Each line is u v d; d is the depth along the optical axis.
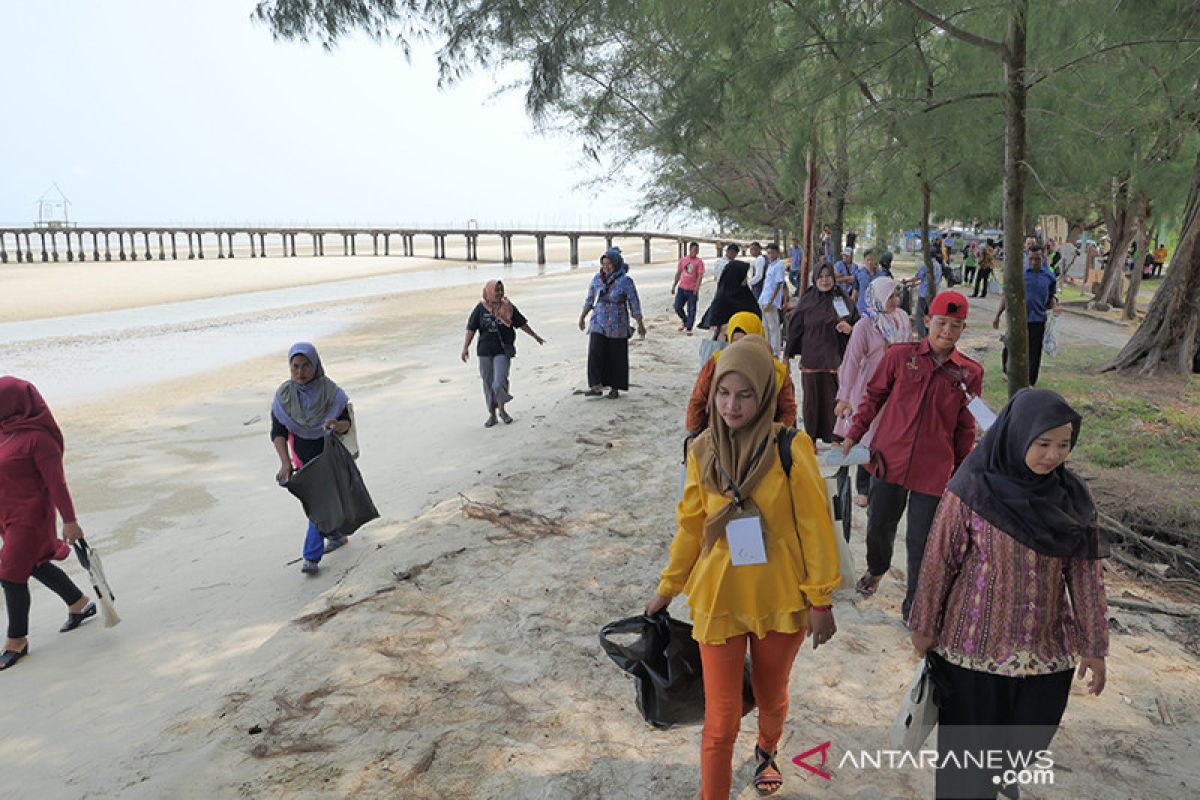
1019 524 2.35
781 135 7.27
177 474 8.73
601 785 3.13
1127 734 3.41
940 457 4.19
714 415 2.58
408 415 10.90
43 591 6.04
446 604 4.71
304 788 3.16
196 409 12.17
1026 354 5.41
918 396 4.21
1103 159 6.96
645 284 35.12
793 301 16.42
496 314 9.58
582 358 14.23
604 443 8.09
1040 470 2.32
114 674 4.61
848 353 5.91
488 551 5.45
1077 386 10.42
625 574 5.09
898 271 29.88
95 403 12.93
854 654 4.07
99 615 5.46
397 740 3.45
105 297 36.47
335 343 19.16
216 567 6.17
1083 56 5.50
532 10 5.55
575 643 4.25
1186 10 5.51
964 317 4.14
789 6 5.47
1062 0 5.44
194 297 36.56
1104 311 19.55
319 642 4.31
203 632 5.08
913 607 2.55
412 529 5.88
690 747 3.37
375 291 39.16
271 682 3.95
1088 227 26.20
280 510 7.46
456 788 3.14
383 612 4.62
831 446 7.33
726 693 2.66
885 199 8.87
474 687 3.86
